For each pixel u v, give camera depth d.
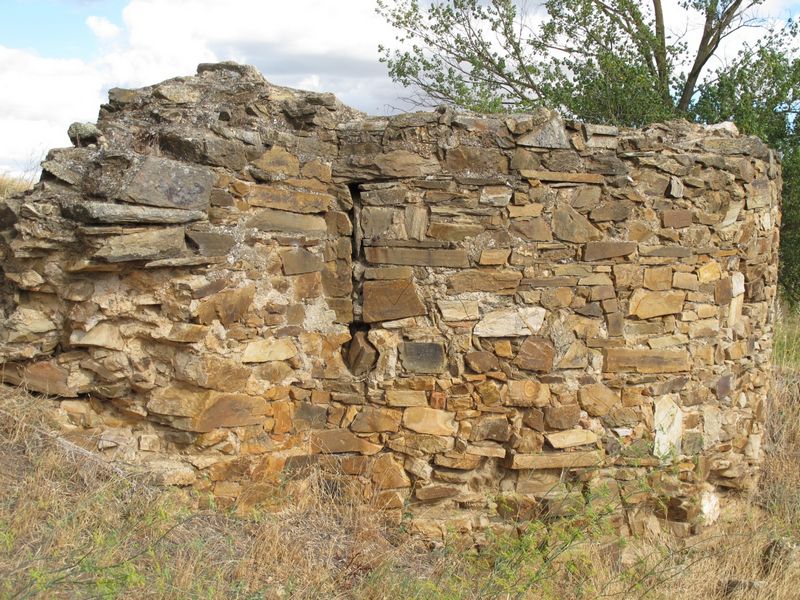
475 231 5.09
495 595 4.42
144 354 4.55
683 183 5.54
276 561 4.30
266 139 4.79
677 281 5.55
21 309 4.61
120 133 4.81
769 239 6.26
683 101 13.20
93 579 3.42
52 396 4.62
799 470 6.94
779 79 11.72
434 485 5.09
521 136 5.11
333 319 5.05
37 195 4.47
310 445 4.97
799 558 5.41
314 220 4.99
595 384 5.36
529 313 5.18
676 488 5.66
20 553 3.54
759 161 5.98
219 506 4.59
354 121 5.06
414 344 5.04
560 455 5.26
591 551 5.11
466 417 5.12
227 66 5.09
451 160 5.04
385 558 4.56
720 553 5.56
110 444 4.49
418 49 13.24
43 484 4.04
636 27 13.20
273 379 4.82
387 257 5.03
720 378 5.88
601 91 12.23
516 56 13.45
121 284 4.47
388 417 5.02
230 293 4.59
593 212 5.28
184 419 4.51
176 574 3.75
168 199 4.38
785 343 10.09
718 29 13.51
